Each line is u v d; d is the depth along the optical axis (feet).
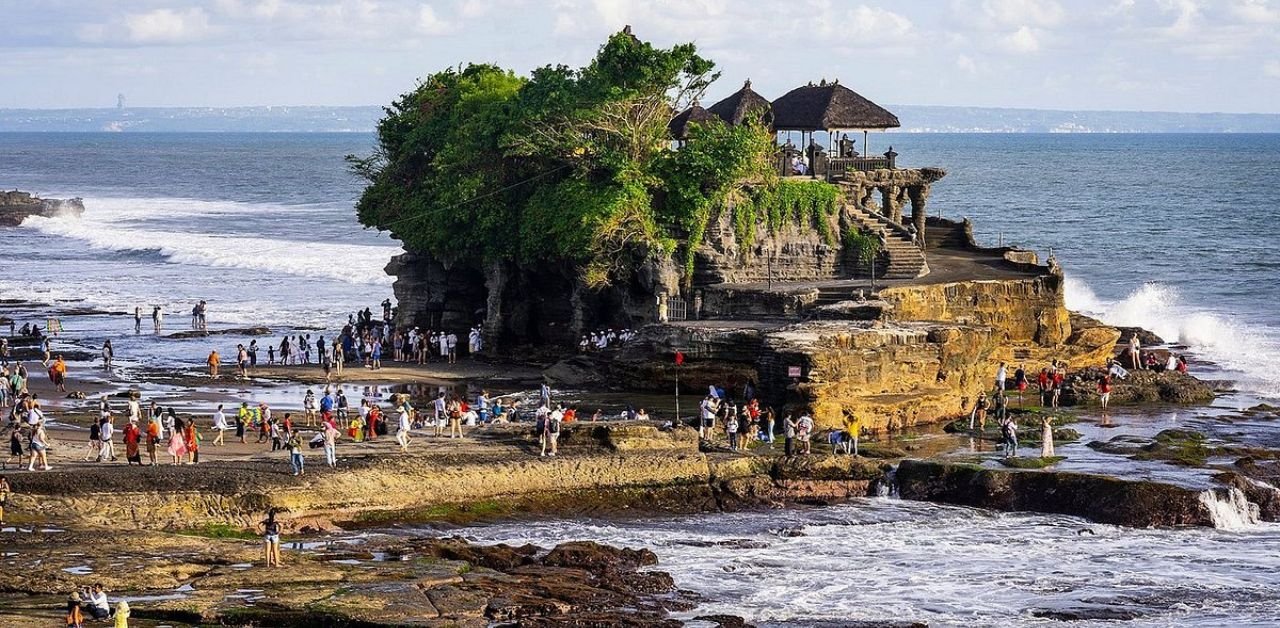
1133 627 149.38
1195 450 214.90
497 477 191.42
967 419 239.91
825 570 168.35
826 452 209.77
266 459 195.72
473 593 150.00
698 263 284.00
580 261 281.74
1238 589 162.40
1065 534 184.44
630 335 271.28
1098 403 257.55
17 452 188.03
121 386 265.54
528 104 296.51
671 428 212.43
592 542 171.53
